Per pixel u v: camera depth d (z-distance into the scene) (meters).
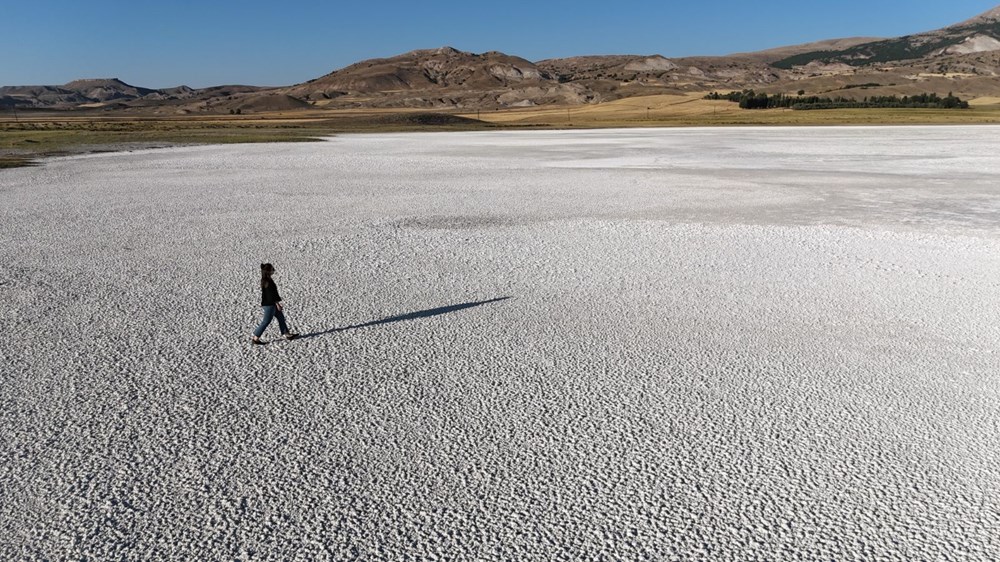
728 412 7.91
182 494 6.37
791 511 6.07
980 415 7.77
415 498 6.30
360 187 30.08
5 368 9.34
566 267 14.96
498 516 6.04
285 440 7.35
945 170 35.56
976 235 18.02
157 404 8.23
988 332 10.42
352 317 11.60
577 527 5.88
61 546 5.67
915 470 6.68
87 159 47.28
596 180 32.25
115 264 15.58
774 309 11.72
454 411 8.02
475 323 11.19
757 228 19.27
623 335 10.52
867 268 14.57
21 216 22.30
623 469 6.75
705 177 33.19
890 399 8.20
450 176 34.88
